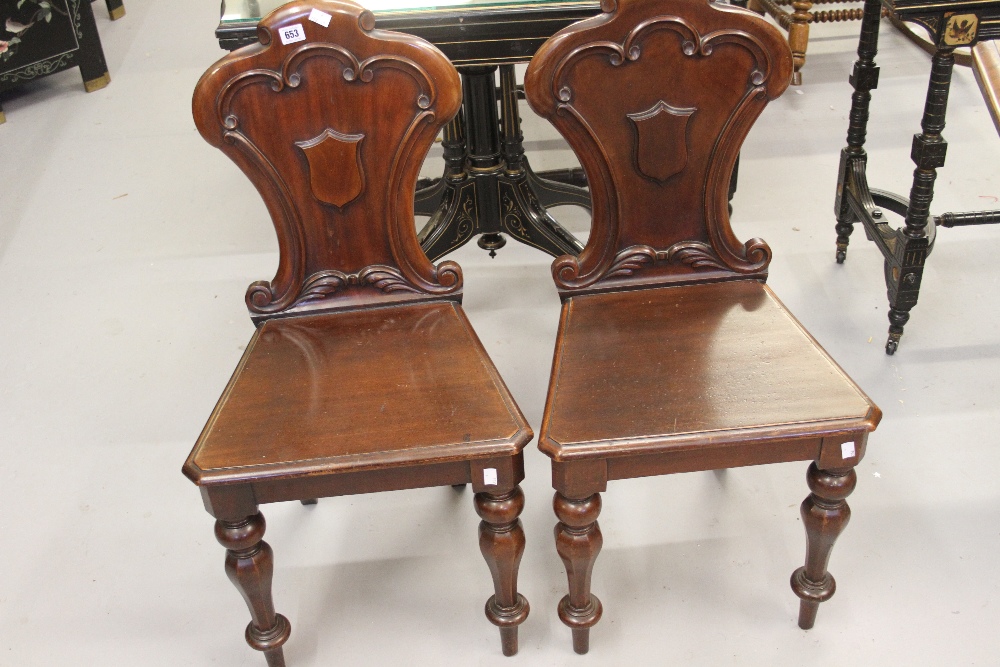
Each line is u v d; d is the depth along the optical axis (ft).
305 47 5.12
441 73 5.23
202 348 8.39
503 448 4.74
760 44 5.18
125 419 7.61
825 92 12.21
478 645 5.66
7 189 11.34
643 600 5.85
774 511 6.40
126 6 17.42
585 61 5.21
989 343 7.70
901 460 6.68
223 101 5.23
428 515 6.61
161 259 9.78
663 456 4.83
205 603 6.07
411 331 5.65
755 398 4.94
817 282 8.64
